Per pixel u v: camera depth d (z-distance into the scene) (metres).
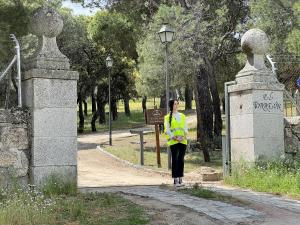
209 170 15.08
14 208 7.68
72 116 10.08
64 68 10.10
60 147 9.92
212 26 22.20
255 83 12.20
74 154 10.04
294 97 14.11
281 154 12.31
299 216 8.18
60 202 8.66
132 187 11.66
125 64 45.44
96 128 46.44
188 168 18.06
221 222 7.58
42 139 9.79
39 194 9.23
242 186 11.67
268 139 12.26
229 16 24.55
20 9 15.26
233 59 28.69
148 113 19.22
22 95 10.20
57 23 10.06
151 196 9.62
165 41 17.62
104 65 43.53
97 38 42.56
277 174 11.34
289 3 19.64
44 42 10.12
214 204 8.90
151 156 22.02
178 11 20.88
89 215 7.90
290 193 10.47
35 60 9.96
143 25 25.25
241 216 7.98
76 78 10.12
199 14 21.33
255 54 12.51
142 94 34.16
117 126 47.34
